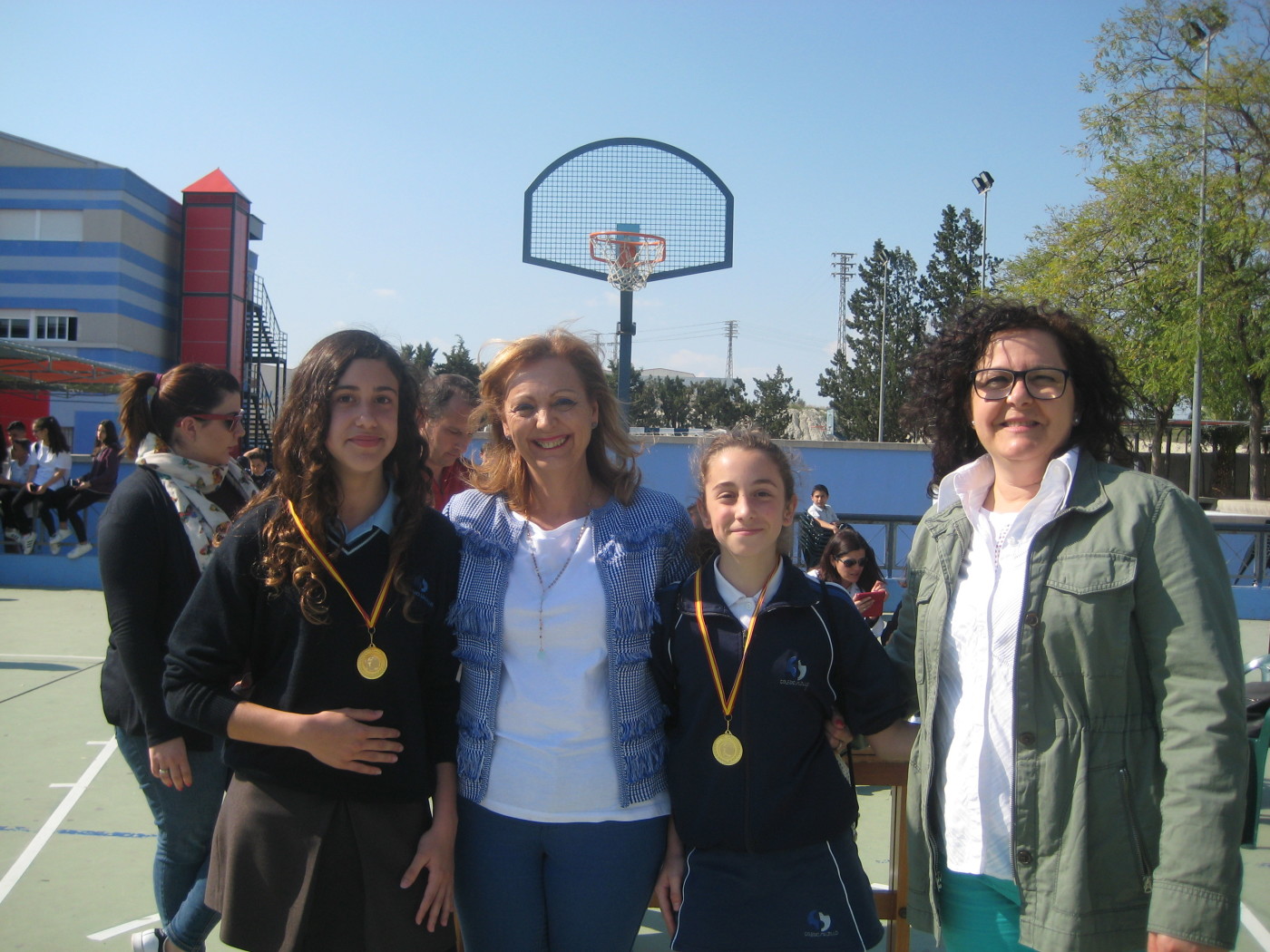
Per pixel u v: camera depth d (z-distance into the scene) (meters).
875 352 47.53
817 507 10.47
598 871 2.06
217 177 25.47
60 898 3.41
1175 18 18.69
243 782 1.97
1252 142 19.12
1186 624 1.64
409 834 1.98
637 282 8.96
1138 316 20.33
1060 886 1.71
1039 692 1.76
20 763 4.88
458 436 3.52
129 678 2.29
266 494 2.04
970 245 43.22
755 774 2.00
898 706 2.05
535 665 2.10
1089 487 1.80
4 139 23.30
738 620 2.07
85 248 23.47
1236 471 29.34
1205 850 1.54
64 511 11.09
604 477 2.36
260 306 26.59
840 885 2.02
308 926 1.91
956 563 1.94
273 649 1.97
